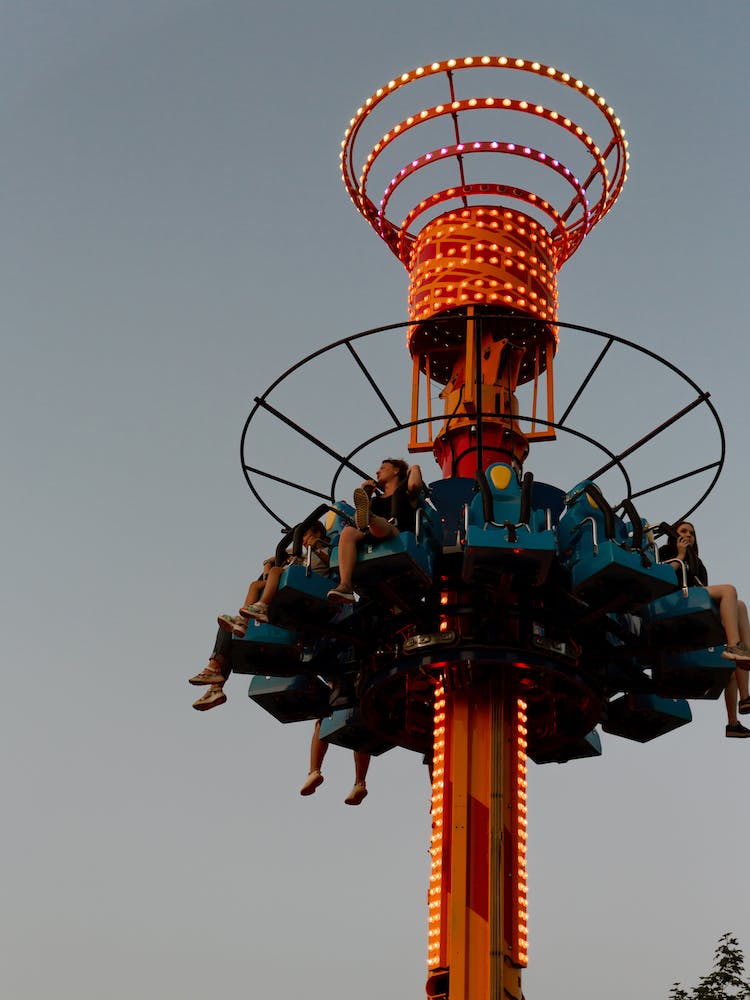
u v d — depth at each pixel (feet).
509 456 96.53
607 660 89.61
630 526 87.04
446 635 85.87
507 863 83.30
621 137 104.32
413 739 93.71
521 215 103.19
